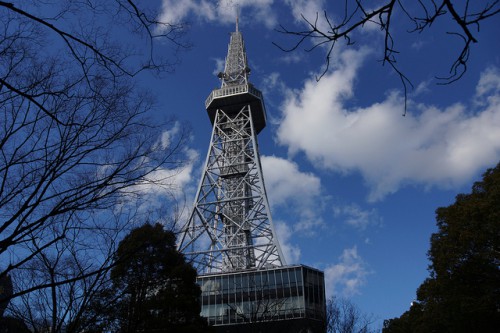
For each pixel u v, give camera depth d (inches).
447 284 1461.6
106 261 577.6
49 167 412.5
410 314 2272.4
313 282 2588.6
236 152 3809.1
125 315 719.7
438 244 1552.7
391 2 191.9
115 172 428.8
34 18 249.3
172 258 1226.6
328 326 1360.7
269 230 3048.7
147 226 690.8
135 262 704.4
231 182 3609.7
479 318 1421.0
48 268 561.6
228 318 2395.4
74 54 296.7
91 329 673.6
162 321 1083.9
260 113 4180.6
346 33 204.2
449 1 178.1
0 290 574.6
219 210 3329.2
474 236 1373.0
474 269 1389.0
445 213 1571.1
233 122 4050.2
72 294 578.9
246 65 4517.7
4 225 355.9
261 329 1449.3
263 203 3213.6
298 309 2377.0
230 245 3142.2
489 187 1503.4
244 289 2541.8
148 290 873.5
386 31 199.5
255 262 3080.7
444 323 1576.0
